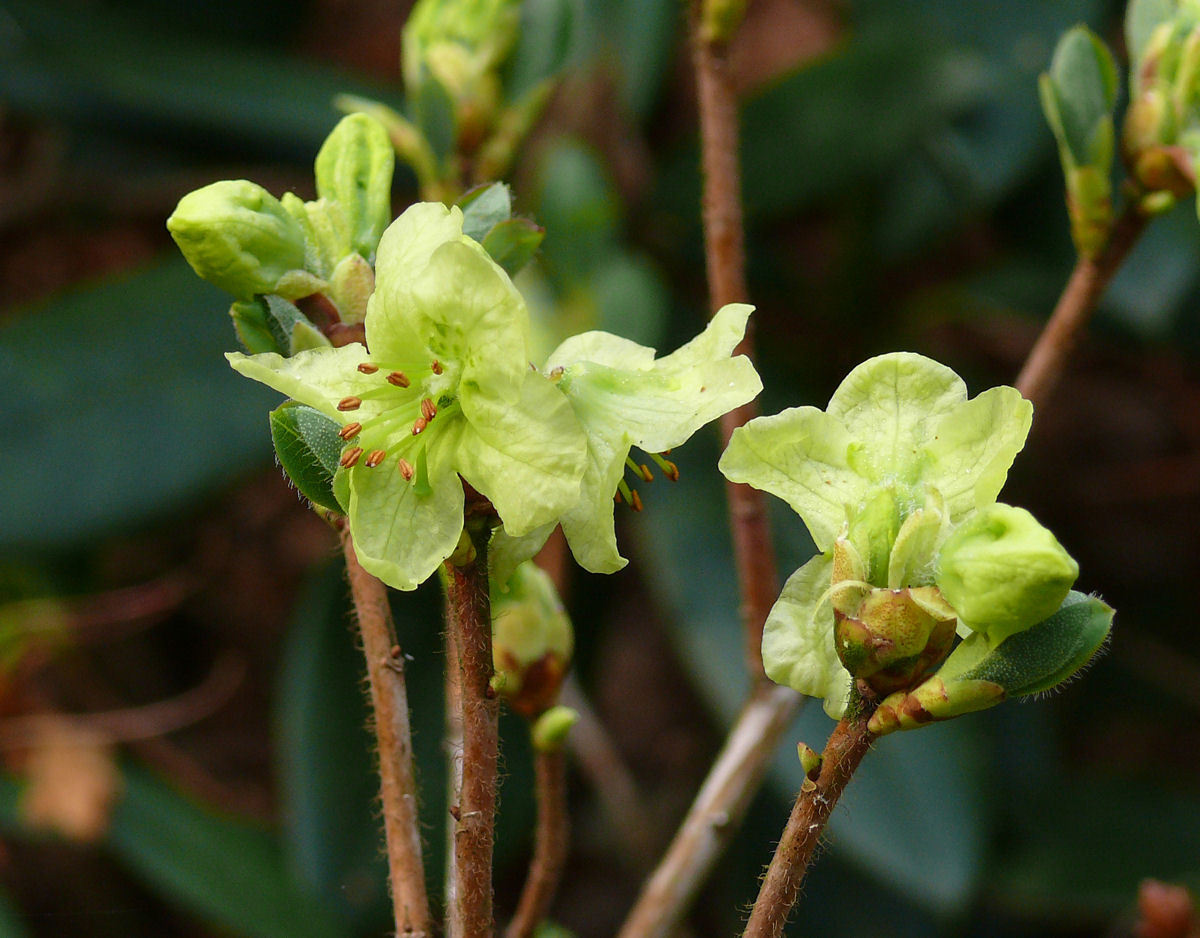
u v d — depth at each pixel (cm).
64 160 81
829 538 38
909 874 57
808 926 66
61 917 76
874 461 38
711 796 45
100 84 71
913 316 77
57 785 68
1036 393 46
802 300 78
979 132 71
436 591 63
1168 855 66
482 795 38
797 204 72
